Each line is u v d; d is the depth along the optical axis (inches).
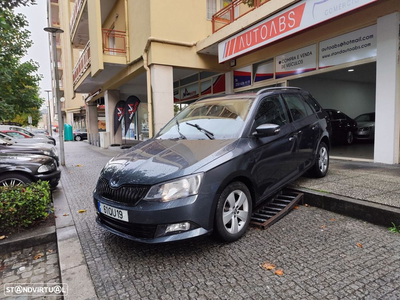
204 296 97.1
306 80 403.9
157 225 113.7
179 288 102.5
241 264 116.0
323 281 101.7
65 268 119.4
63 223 170.6
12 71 454.3
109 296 100.3
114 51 491.5
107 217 132.0
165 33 393.7
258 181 144.9
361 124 461.1
